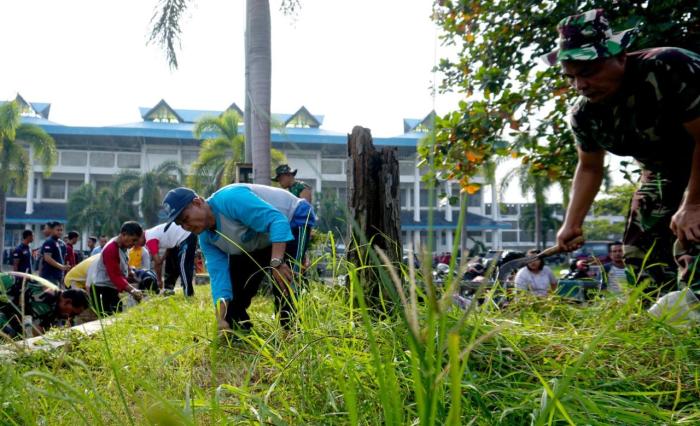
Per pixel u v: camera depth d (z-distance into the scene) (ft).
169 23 36.55
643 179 10.34
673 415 4.78
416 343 2.52
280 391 5.90
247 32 29.09
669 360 6.10
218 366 7.86
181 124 201.05
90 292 18.65
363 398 5.20
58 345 8.73
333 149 156.56
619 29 12.49
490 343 6.14
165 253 26.89
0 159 94.94
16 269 37.37
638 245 10.19
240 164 31.48
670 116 8.68
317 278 8.34
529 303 8.26
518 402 4.95
